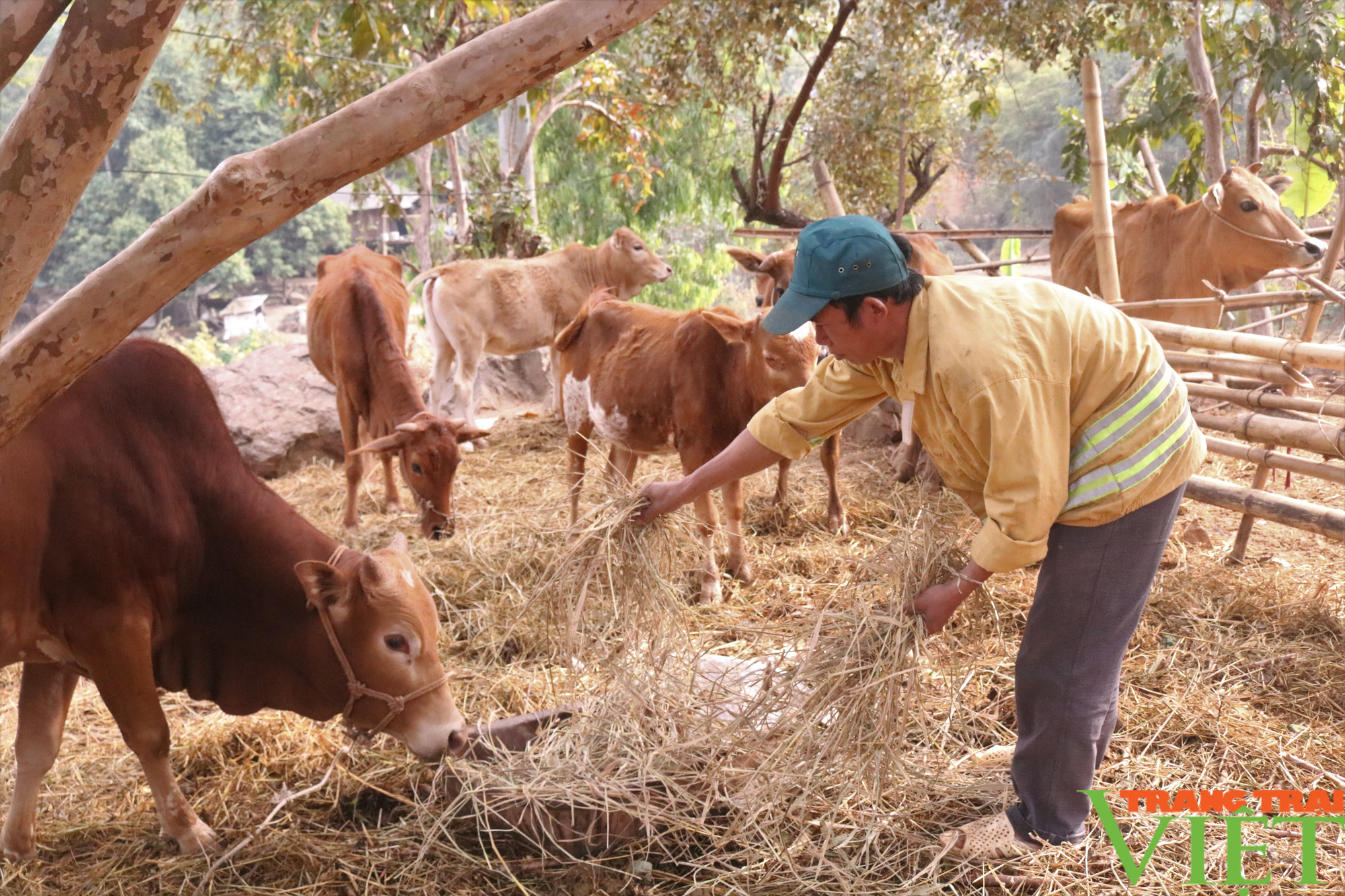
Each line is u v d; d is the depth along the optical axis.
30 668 2.96
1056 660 2.44
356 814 3.09
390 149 1.41
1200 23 7.66
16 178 1.28
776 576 4.98
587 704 3.17
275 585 2.82
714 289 20.33
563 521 5.41
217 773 3.37
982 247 18.83
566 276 9.38
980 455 2.27
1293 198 8.30
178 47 34.97
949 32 9.33
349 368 6.36
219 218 1.40
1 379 1.43
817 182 7.97
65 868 2.90
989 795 2.83
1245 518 4.64
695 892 2.60
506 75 1.41
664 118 12.02
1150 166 8.27
